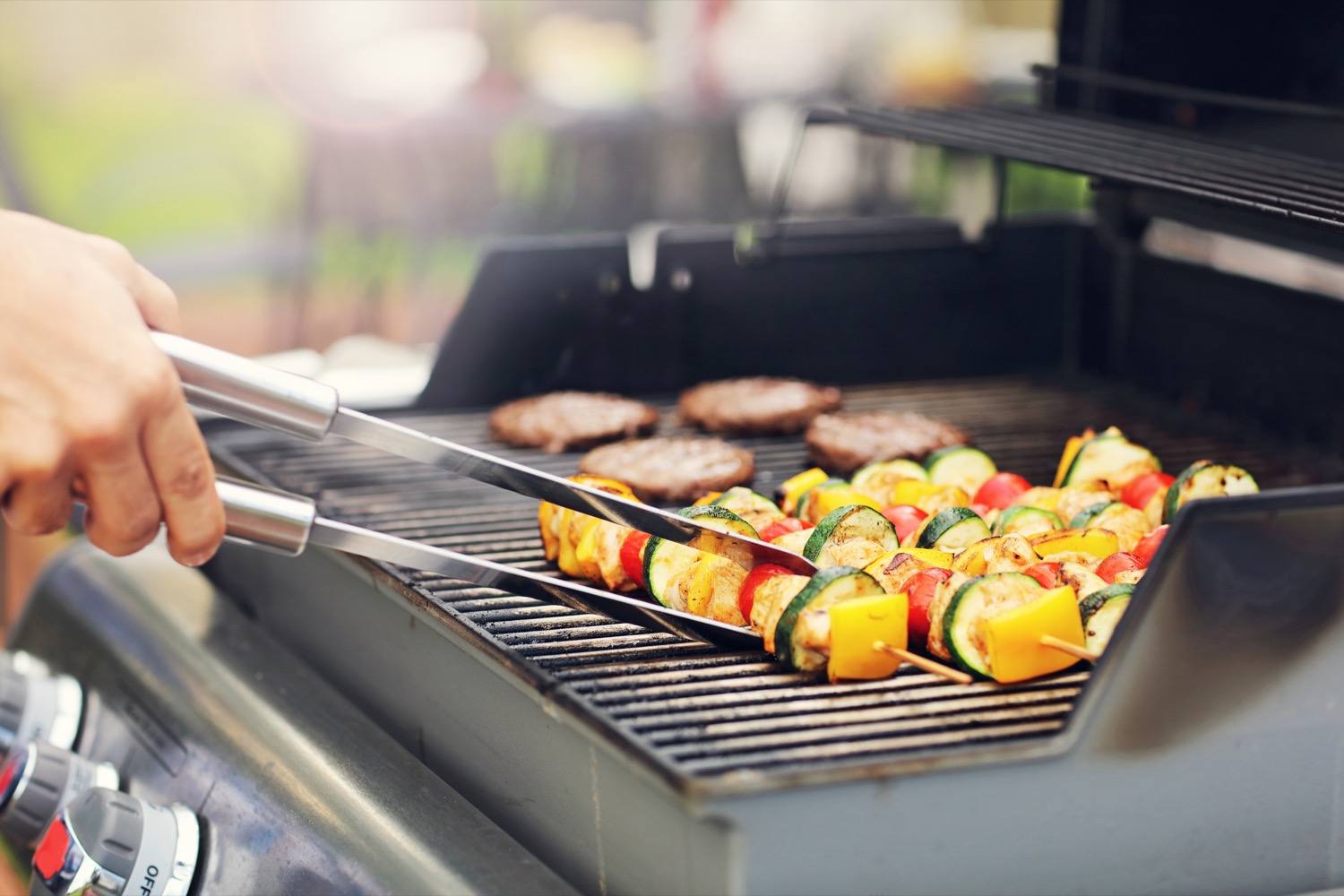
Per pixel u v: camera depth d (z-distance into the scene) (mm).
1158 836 958
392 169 5867
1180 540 885
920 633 1168
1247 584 913
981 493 1542
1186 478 1344
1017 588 1108
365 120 5410
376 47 5516
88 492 922
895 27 5484
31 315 881
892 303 2348
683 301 2260
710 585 1218
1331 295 1829
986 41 5605
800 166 5348
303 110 5445
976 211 4695
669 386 2293
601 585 1396
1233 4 1937
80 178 6461
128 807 1216
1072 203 4570
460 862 1086
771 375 2328
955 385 2355
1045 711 1006
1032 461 1892
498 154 6047
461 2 5738
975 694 1051
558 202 6004
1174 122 2064
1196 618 906
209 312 6082
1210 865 977
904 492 1522
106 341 892
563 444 1967
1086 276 2395
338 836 1148
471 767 1193
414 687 1283
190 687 1466
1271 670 940
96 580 1785
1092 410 2162
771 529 1375
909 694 1050
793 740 942
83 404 876
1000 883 925
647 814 933
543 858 1099
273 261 6082
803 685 1079
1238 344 2035
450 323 2178
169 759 1392
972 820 909
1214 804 965
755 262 2262
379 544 1068
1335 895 1008
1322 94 1814
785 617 1085
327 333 5863
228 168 6820
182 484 942
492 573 1114
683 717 996
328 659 1491
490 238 6152
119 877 1186
